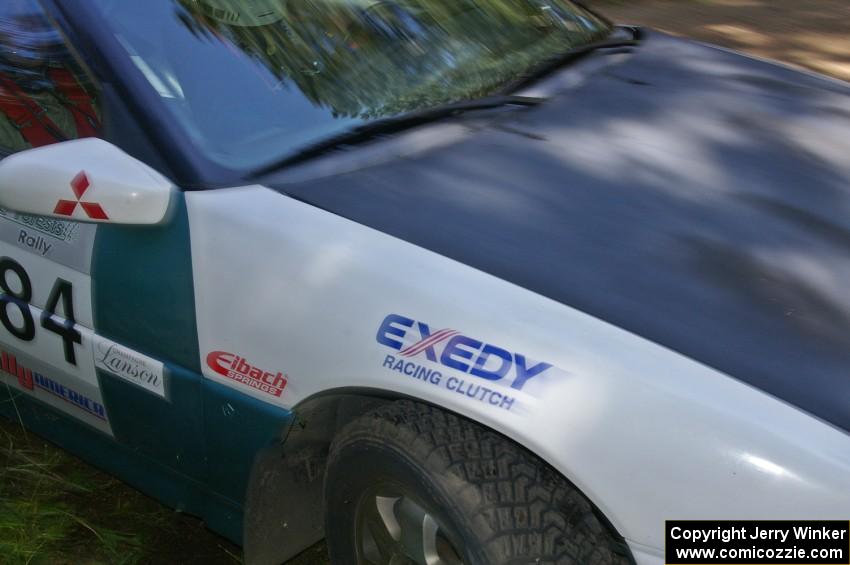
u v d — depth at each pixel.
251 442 2.31
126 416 2.61
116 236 2.46
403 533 2.13
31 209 2.33
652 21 8.92
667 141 2.61
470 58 2.92
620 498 1.81
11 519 2.89
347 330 2.09
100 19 2.64
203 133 2.47
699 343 1.90
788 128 2.77
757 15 9.16
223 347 2.29
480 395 1.90
